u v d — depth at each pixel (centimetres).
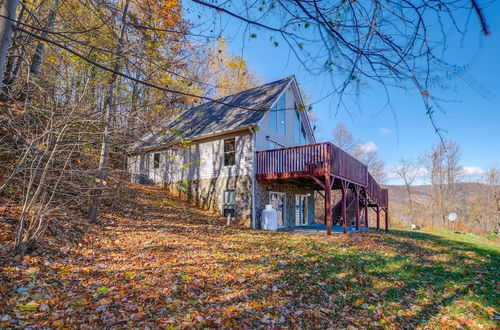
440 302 514
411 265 730
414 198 3734
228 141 1368
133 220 900
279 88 1432
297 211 1579
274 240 895
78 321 322
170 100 847
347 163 1272
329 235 1067
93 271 475
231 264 591
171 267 536
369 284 566
